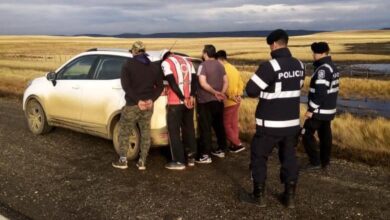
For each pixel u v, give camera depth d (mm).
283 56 4789
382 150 7602
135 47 6164
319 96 6188
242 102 12594
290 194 5008
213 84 6695
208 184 5840
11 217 4668
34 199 5230
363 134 8688
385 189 5684
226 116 7254
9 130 8945
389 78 30219
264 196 5113
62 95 7852
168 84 6348
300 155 7387
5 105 12680
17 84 18188
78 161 6836
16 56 56375
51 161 6812
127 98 6258
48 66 33406
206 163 6832
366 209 5000
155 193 5480
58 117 8039
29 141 8039
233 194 5461
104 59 7383
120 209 4957
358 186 5789
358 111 16953
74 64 7879
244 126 9594
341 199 5305
